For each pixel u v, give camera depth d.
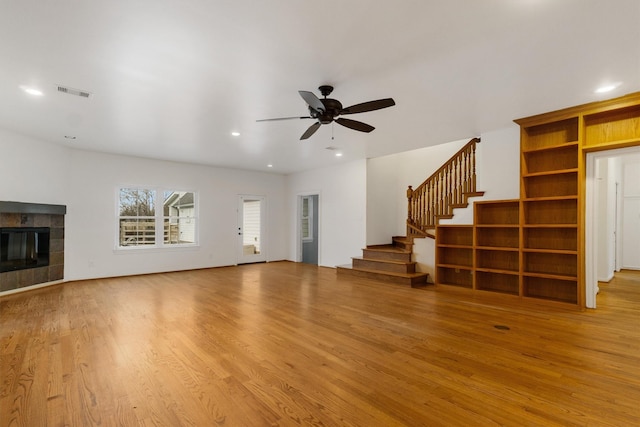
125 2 1.94
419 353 2.77
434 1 1.95
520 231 4.45
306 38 2.36
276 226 8.92
